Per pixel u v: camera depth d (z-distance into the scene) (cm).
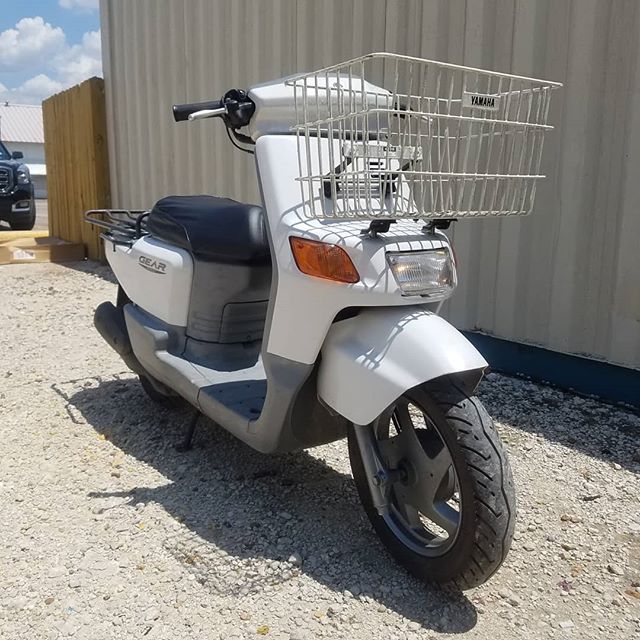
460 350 223
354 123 232
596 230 409
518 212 248
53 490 303
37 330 573
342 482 311
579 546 269
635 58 380
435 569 231
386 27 504
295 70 591
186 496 297
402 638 215
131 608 226
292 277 245
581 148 408
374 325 235
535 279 440
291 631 216
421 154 235
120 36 854
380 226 233
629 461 339
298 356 247
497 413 396
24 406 402
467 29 454
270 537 267
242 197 683
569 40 407
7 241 1023
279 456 335
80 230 976
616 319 405
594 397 417
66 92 976
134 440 354
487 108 229
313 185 259
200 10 700
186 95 742
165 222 346
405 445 245
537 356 444
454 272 248
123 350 368
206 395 297
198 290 326
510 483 216
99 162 912
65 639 212
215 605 228
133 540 264
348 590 236
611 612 232
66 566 247
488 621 225
